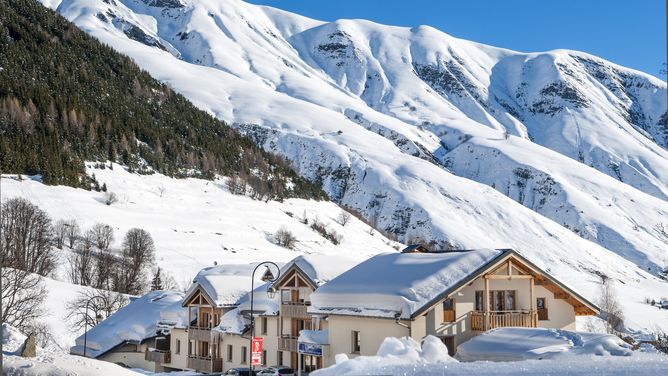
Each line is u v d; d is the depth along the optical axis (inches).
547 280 1519.4
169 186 7662.4
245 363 1989.4
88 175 6988.2
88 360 1273.4
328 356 1504.7
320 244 6968.5
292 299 1846.7
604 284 5349.4
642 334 2507.4
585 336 1215.6
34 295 2687.0
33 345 1315.2
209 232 6250.0
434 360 715.4
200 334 2154.3
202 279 2180.1
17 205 4623.5
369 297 1409.9
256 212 7495.1
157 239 5679.1
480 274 1409.9
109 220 5841.5
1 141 6515.8
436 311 1375.5
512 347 1234.0
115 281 4217.5
